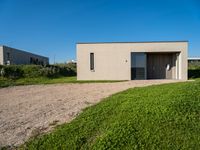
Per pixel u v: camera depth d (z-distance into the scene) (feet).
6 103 31.91
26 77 80.79
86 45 70.59
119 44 69.87
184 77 68.18
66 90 44.29
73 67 135.44
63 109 26.17
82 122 20.35
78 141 16.98
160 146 15.43
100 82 61.77
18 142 17.76
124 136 16.65
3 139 18.40
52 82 65.05
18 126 21.20
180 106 21.08
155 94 26.68
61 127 19.72
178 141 15.87
